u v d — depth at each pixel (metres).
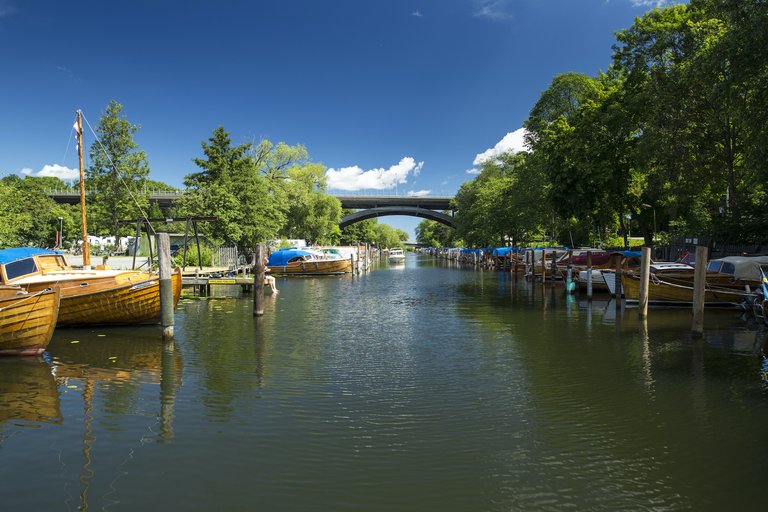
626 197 36.41
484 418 8.51
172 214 43.56
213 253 37.25
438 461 6.93
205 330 16.75
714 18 27.22
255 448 7.32
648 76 32.59
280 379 10.80
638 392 9.80
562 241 59.66
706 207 35.03
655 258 37.06
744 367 11.46
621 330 16.34
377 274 51.56
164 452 7.17
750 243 25.89
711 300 20.55
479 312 21.25
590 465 6.80
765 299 16.16
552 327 17.19
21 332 12.52
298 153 67.25
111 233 47.81
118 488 6.20
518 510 5.74
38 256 16.83
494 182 71.31
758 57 19.41
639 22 32.22
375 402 9.30
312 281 41.00
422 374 11.20
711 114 26.53
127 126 41.75
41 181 101.50
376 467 6.75
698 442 7.48
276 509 5.76
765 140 19.17
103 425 8.18
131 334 15.91
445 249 126.12
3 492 6.10
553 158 38.25
